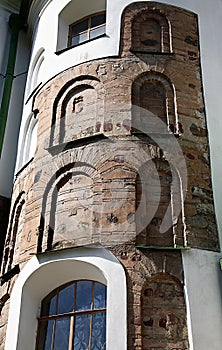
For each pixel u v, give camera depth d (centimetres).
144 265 1091
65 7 1625
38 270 1178
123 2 1520
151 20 1502
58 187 1283
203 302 1059
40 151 1377
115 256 1104
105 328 1084
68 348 1110
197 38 1488
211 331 1027
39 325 1184
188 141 1283
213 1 1595
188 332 1022
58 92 1444
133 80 1364
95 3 1608
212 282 1092
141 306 1045
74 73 1443
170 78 1378
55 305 1195
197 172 1247
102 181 1219
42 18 1727
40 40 1681
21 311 1166
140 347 991
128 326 1013
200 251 1131
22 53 1881
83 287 1177
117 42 1438
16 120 1736
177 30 1479
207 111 1352
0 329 1220
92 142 1284
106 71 1391
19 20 1906
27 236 1271
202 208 1201
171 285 1079
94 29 1593
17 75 1823
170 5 1522
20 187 1441
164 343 1010
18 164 1535
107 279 1074
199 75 1412
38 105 1505
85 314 1132
